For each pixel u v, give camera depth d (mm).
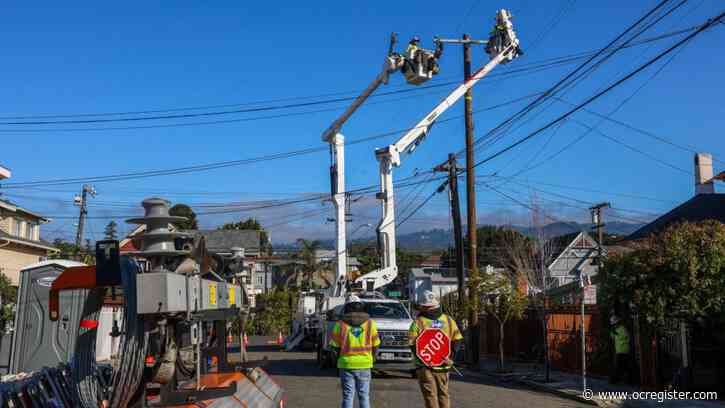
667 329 14211
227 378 8938
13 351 17359
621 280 14422
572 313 19719
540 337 22938
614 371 16578
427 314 9273
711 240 13797
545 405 13477
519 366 22469
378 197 21891
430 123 21797
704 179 31344
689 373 14422
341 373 9531
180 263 7262
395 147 21578
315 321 31156
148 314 6852
